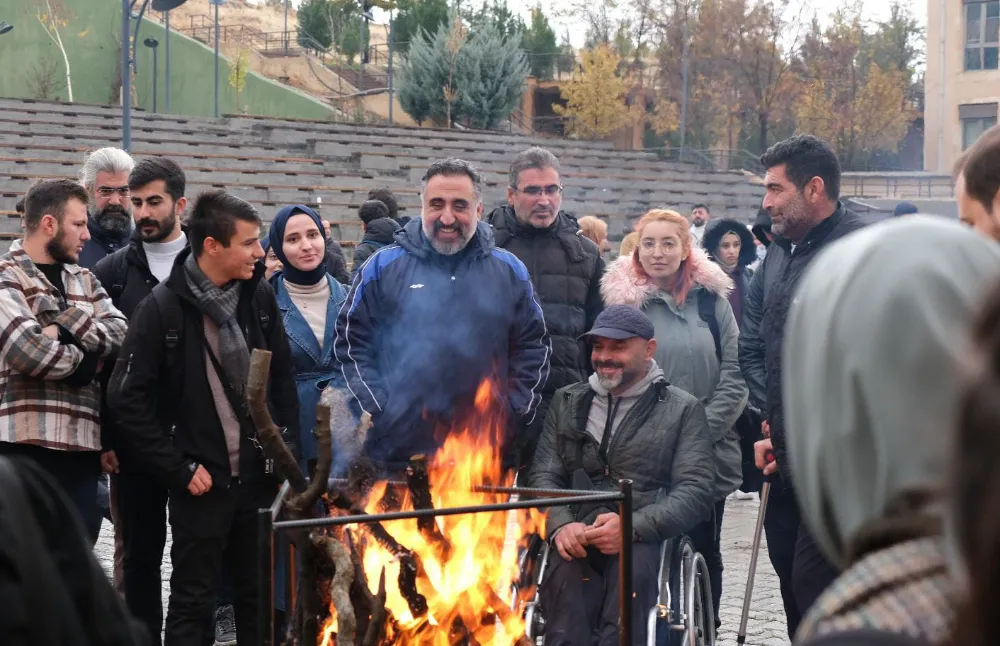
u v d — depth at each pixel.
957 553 0.77
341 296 5.54
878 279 1.10
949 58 42.81
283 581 4.43
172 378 4.55
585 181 29.50
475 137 34.28
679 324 5.54
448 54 38.28
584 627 4.34
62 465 4.62
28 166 24.42
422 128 33.66
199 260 4.60
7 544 1.56
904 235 1.14
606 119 40.88
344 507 3.55
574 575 4.40
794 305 1.19
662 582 4.36
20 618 1.54
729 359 5.52
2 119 29.25
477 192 4.86
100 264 5.45
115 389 4.50
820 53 43.62
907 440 1.05
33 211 4.64
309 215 5.54
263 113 44.81
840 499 1.10
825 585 3.94
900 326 1.08
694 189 31.31
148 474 4.78
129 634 1.73
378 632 3.29
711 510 5.05
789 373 1.18
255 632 4.66
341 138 31.55
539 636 4.30
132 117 31.72
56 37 43.34
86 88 43.91
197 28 50.47
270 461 4.56
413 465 3.76
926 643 0.88
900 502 1.04
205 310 4.56
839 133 42.78
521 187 5.60
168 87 41.88
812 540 3.97
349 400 4.65
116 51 44.16
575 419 4.82
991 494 0.73
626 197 29.69
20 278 4.58
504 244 5.64
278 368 4.78
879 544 1.01
